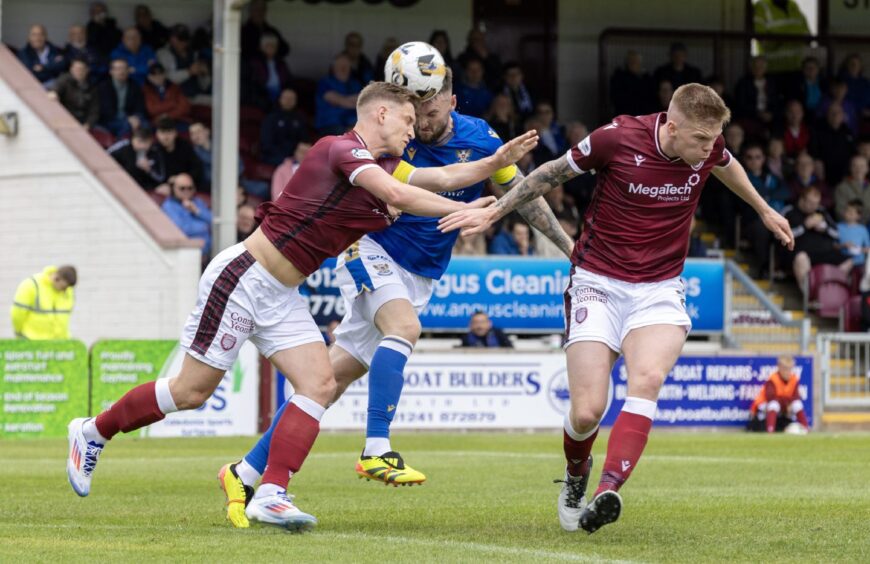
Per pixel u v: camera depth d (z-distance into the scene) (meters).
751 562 11.33
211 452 28.88
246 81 49.00
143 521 14.65
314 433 13.40
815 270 48.12
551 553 11.70
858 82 55.66
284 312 13.45
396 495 18.50
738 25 56.72
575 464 13.72
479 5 54.47
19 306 35.75
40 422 35.09
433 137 15.42
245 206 44.00
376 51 53.53
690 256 46.06
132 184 42.56
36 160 43.81
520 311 42.75
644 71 55.25
